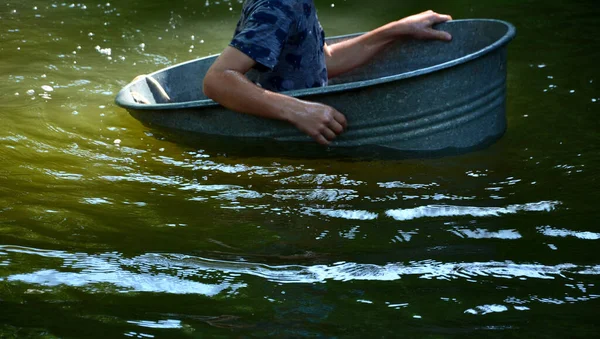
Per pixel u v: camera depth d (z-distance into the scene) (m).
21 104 8.27
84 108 8.23
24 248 5.12
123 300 4.49
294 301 4.49
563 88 8.44
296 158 6.83
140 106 7.19
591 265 4.86
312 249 5.16
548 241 5.19
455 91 6.55
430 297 4.52
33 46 10.41
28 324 4.20
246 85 6.57
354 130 6.61
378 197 6.00
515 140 7.09
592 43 9.91
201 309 4.40
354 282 4.71
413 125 6.59
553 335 4.09
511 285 4.64
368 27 11.25
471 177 6.32
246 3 6.93
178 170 6.63
